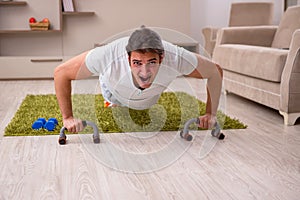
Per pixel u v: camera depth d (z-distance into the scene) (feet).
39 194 5.54
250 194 5.51
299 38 8.87
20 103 12.15
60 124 9.08
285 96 9.25
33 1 17.74
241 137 8.29
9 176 6.18
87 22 18.16
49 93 13.96
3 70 17.49
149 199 5.38
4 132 8.69
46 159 6.95
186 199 5.37
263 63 10.12
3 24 17.72
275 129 8.97
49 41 18.15
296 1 19.75
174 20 18.45
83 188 5.74
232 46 12.54
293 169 6.45
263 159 6.92
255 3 18.58
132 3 18.21
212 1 20.94
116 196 5.48
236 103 12.13
